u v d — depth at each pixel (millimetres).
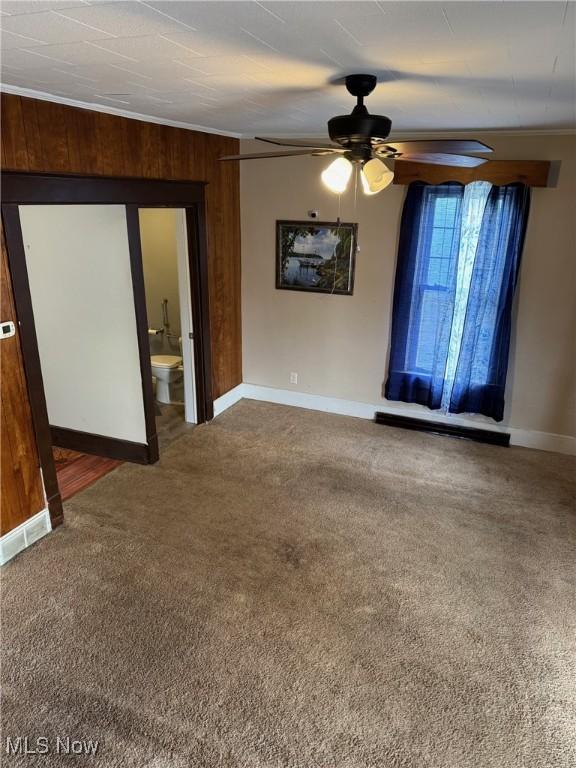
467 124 3469
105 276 3686
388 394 4812
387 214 4395
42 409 3057
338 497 3686
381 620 2613
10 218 2697
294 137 4352
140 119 3434
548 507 3602
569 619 2648
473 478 3965
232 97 2682
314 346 5047
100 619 2570
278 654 2402
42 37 1683
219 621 2576
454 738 2055
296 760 1955
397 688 2256
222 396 5129
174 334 5797
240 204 4895
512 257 3998
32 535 3102
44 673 2275
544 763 1974
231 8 1382
